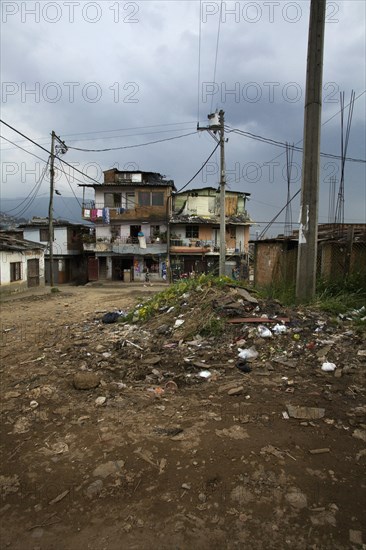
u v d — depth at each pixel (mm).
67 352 5398
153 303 7395
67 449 2721
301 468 2371
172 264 30828
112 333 6336
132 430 2932
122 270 31688
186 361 4438
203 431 2848
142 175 31328
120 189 29844
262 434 2773
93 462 2537
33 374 4473
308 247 6043
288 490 2184
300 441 2668
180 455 2557
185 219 30031
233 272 31453
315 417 2986
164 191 29562
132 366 4496
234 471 2365
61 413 3322
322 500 2104
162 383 3947
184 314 6203
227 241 31812
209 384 3801
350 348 4301
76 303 12695
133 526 1981
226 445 2645
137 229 30609
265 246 13734
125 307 10500
